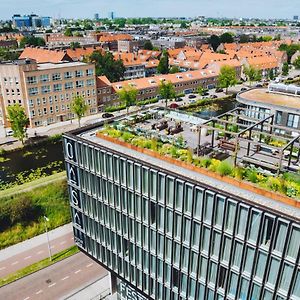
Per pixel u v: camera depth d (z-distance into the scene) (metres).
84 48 181.62
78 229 45.00
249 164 32.91
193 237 30.84
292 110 58.31
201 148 36.25
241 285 29.03
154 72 177.50
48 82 104.19
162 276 36.03
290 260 24.81
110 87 122.81
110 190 36.75
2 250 56.19
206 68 167.50
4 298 47.12
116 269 41.97
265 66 178.12
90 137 40.41
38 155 89.38
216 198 27.52
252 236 26.58
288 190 27.09
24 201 60.88
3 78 100.38
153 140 36.56
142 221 34.84
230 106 131.00
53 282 50.16
